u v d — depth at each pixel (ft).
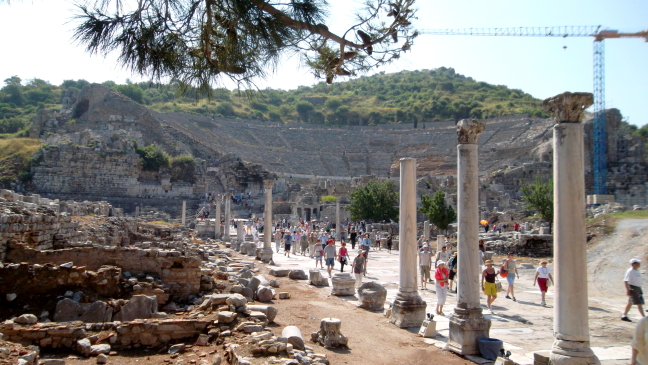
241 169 314.76
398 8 30.89
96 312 40.22
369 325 46.57
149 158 294.66
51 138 279.28
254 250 109.29
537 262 104.94
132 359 33.24
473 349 37.42
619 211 159.63
